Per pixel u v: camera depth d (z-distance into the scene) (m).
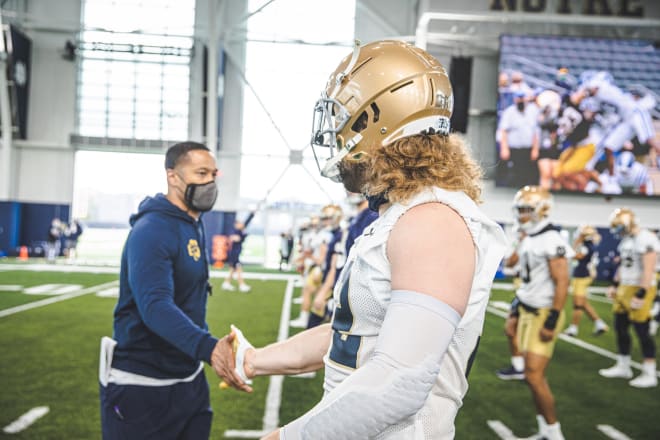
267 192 19.19
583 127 15.58
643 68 15.45
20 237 19.19
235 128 19.03
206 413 2.06
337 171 1.10
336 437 0.81
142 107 19.16
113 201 38.19
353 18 18.67
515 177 15.79
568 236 16.95
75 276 13.23
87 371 4.87
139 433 1.85
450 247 0.86
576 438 3.63
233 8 18.64
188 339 1.65
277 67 18.91
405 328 0.82
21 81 18.45
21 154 19.12
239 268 11.59
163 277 1.80
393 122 1.00
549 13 17.22
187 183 1.99
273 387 4.61
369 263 0.92
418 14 17.97
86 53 19.02
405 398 0.80
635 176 15.48
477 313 0.95
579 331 8.16
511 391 4.71
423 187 0.96
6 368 4.92
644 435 3.70
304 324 7.40
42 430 3.45
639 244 5.10
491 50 17.64
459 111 16.36
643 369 5.07
